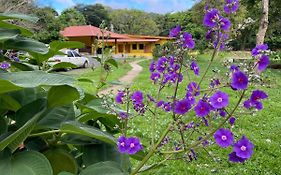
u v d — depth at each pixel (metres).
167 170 3.79
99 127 1.83
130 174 1.50
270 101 9.07
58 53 1.94
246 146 1.32
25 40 1.70
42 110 1.46
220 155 4.39
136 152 1.53
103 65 2.14
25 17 1.66
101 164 1.44
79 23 44.62
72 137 1.62
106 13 53.94
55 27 26.27
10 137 1.24
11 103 1.57
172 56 1.63
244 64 1.33
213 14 1.46
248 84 1.31
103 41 2.14
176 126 1.48
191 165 4.11
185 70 1.61
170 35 1.58
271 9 26.30
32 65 2.01
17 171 1.26
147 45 43.44
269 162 4.50
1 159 1.31
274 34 31.08
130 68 20.50
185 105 1.42
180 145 1.58
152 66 1.72
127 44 43.28
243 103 1.41
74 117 1.59
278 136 5.83
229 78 1.38
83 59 17.23
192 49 1.60
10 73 1.40
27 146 1.57
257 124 6.51
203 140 1.42
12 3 19.16
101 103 1.68
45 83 1.31
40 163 1.29
